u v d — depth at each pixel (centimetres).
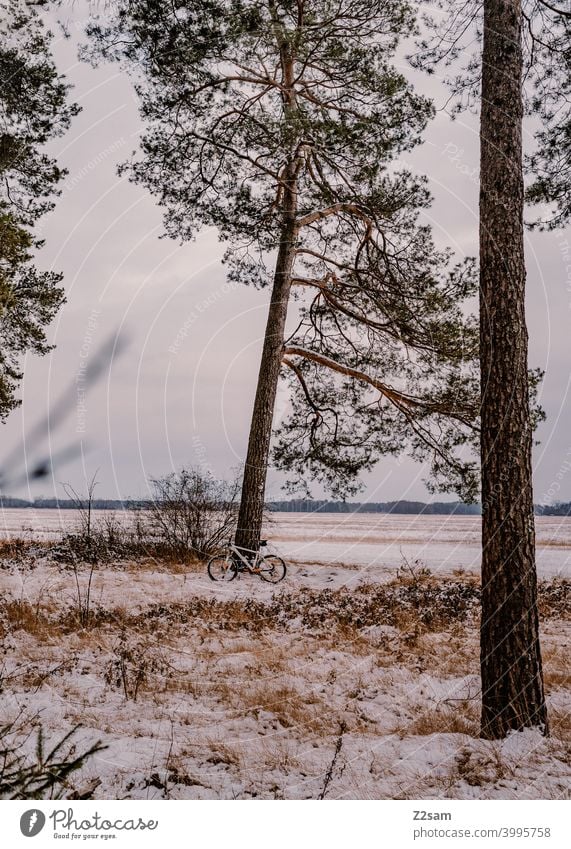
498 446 511
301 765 445
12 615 859
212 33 1090
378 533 4291
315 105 1323
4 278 1359
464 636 877
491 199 542
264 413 1472
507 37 557
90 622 842
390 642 835
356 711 569
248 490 1447
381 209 1377
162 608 968
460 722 527
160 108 1253
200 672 662
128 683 604
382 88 1216
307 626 924
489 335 527
